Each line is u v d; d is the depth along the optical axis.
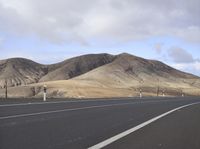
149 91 139.25
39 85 101.00
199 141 13.91
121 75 186.88
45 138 13.64
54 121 19.14
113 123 19.41
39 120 19.30
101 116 23.12
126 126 18.19
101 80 158.25
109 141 13.30
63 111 25.64
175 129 17.50
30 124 17.52
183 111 29.77
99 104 35.53
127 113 26.28
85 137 14.14
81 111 26.39
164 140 13.97
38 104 31.97
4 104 30.80
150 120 21.59
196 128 18.03
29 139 13.30
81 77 175.88
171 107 35.22
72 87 91.88
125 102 41.72
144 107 34.06
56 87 94.19
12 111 24.33
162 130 17.02
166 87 172.38
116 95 81.19
